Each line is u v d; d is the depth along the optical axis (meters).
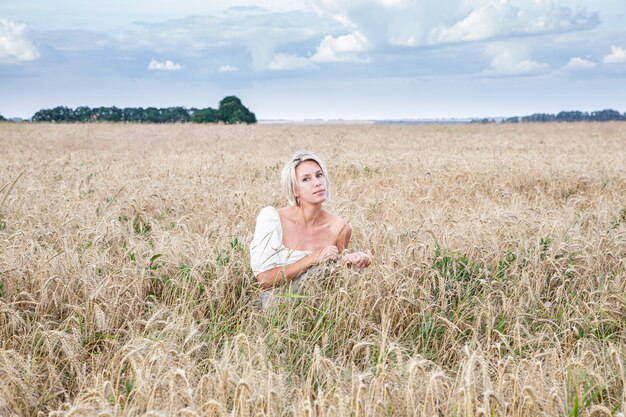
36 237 5.42
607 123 51.06
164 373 2.92
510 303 4.14
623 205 7.77
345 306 3.96
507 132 35.50
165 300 4.26
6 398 2.86
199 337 3.66
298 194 4.54
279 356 3.46
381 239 5.39
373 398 2.71
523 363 3.18
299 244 4.56
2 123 41.62
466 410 2.51
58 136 25.80
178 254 4.86
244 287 4.55
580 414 2.76
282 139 25.38
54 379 3.18
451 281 4.47
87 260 4.64
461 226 5.64
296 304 4.12
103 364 3.39
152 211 7.12
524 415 2.73
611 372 3.22
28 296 3.96
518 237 5.46
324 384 3.14
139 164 12.71
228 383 2.78
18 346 3.56
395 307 3.98
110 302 3.94
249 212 6.81
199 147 20.55
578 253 5.13
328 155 15.86
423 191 8.99
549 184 10.28
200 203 7.22
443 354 3.78
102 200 7.84
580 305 4.32
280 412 2.66
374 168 12.09
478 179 10.30
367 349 3.45
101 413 2.35
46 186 8.90
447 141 25.47
